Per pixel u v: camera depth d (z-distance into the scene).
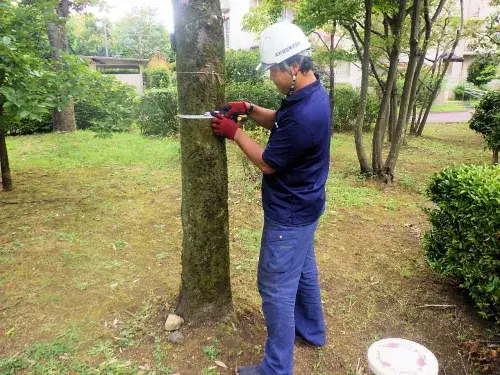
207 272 2.51
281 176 2.00
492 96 7.29
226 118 2.13
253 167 6.34
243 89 11.10
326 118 1.96
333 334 2.66
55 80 4.15
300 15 6.21
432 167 7.40
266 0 7.98
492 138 6.72
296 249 2.06
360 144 6.43
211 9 2.17
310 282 2.40
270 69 1.98
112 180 6.23
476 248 2.63
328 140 2.05
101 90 4.87
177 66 2.26
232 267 3.45
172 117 10.63
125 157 7.82
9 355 2.35
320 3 5.73
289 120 1.88
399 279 3.36
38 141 9.59
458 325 2.78
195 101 2.24
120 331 2.58
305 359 2.43
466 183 2.85
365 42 5.99
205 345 2.44
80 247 3.83
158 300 2.91
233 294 2.99
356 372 2.34
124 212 4.81
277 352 2.12
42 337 2.52
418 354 1.90
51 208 4.92
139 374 2.22
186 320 2.59
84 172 6.73
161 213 4.79
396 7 6.32
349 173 6.78
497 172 3.02
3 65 3.74
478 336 2.66
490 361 2.43
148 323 2.65
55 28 9.53
